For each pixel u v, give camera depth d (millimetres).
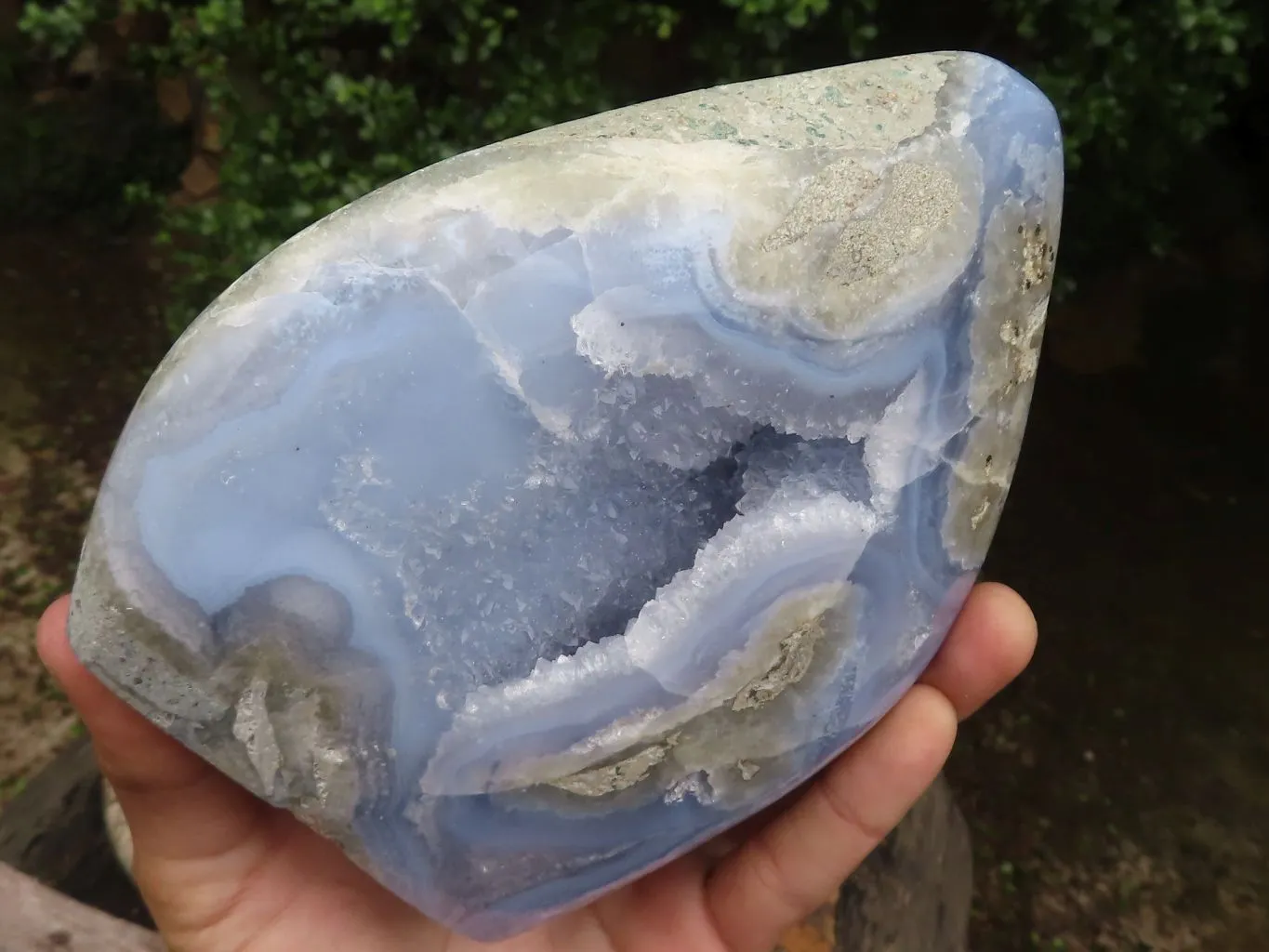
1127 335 405
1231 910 320
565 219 134
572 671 142
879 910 248
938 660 180
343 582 134
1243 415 396
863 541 150
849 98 149
